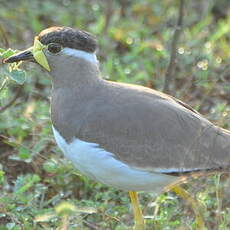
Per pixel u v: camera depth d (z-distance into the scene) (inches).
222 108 610.2
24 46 698.2
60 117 492.7
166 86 624.1
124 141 476.1
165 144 478.6
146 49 715.4
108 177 482.3
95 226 506.3
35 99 663.1
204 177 529.7
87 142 477.1
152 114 482.6
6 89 516.7
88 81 498.9
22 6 767.7
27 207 512.7
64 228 446.3
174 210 513.0
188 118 488.7
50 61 506.3
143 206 536.1
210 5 775.1
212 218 518.6
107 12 743.7
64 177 558.3
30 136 611.2
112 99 487.8
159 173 479.8
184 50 700.0
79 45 500.1
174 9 770.2
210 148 482.6
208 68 684.1
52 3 801.6
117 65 685.3
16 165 579.8
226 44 725.9
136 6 780.6
